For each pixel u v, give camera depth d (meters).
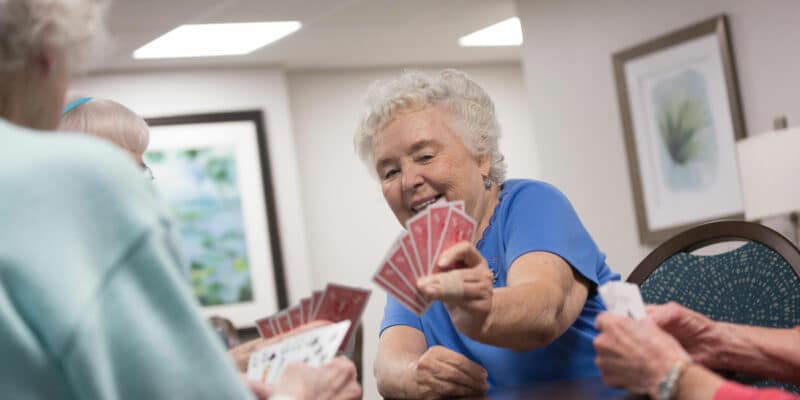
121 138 2.49
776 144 4.98
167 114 7.52
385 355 2.22
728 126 5.88
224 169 7.61
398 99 2.18
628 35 6.44
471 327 1.73
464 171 2.15
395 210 2.21
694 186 6.09
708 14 5.98
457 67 8.73
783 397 1.37
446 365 2.01
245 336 7.57
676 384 1.45
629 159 6.43
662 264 2.19
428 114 2.16
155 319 1.12
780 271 1.99
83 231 1.11
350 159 8.38
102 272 1.10
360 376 2.34
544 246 1.97
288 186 7.80
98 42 1.31
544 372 2.06
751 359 1.73
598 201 6.73
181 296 1.13
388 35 7.45
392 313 2.36
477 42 8.02
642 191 6.38
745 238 2.07
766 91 5.73
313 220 8.20
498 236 2.13
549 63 6.96
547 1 6.92
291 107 8.23
